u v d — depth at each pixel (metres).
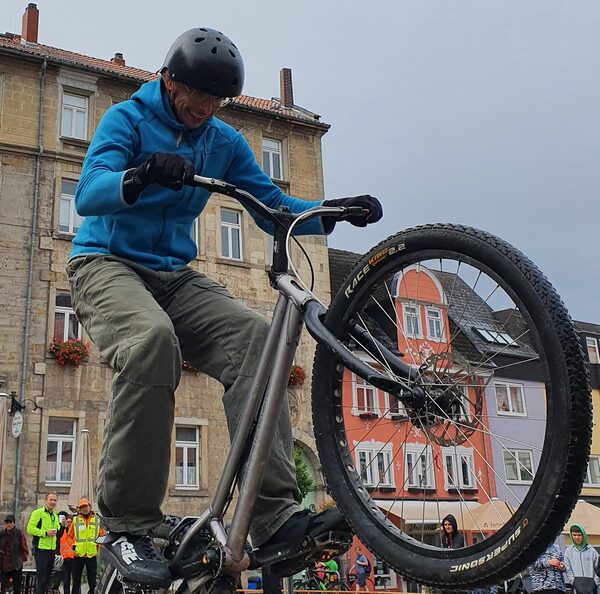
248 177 3.35
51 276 21.64
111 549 2.61
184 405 22.44
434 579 2.17
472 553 2.10
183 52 2.89
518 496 2.03
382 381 2.27
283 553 2.53
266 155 27.22
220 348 2.90
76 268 3.03
